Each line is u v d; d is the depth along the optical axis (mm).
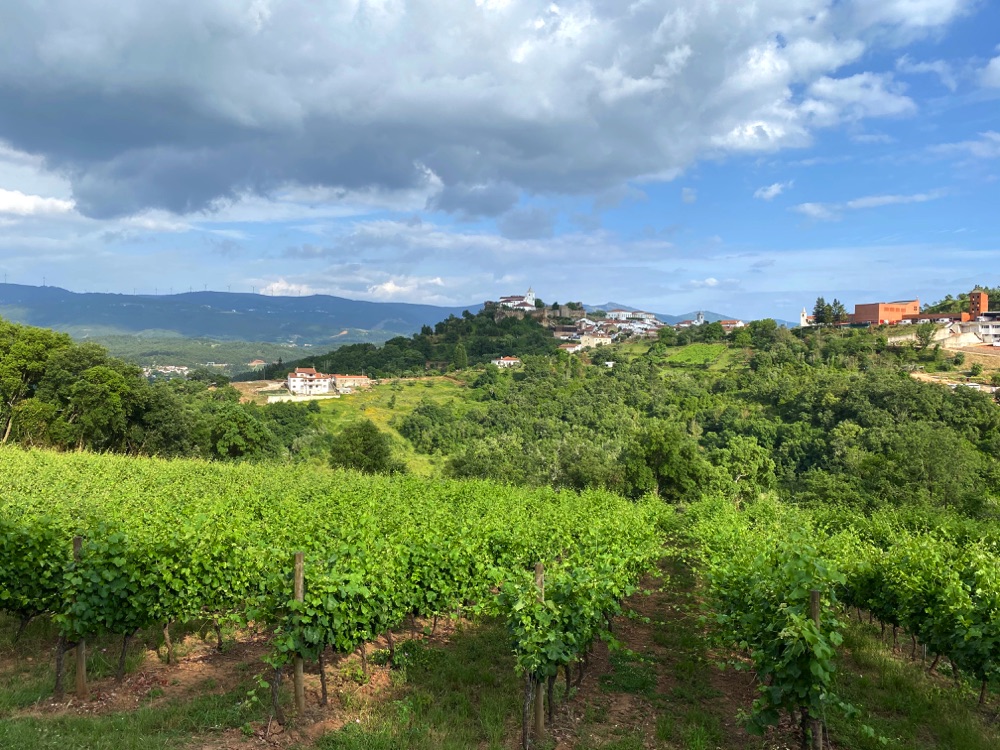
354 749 7137
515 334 194250
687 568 18844
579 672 9633
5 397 44000
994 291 141375
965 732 8031
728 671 10461
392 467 57938
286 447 78812
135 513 13812
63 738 6992
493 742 7527
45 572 9164
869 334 120938
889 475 46562
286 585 8344
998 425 63500
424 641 10883
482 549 12672
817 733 7070
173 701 8383
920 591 10195
